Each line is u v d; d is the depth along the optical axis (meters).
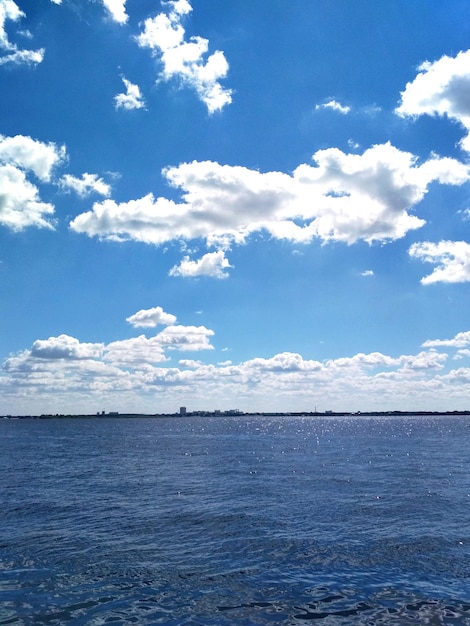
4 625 11.65
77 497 30.69
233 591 13.98
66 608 12.72
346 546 18.59
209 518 23.91
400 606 12.88
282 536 20.19
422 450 75.00
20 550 18.08
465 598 13.37
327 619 12.15
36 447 84.69
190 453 70.88
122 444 94.19
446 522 22.77
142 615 12.34
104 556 17.28
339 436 130.00
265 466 51.25
